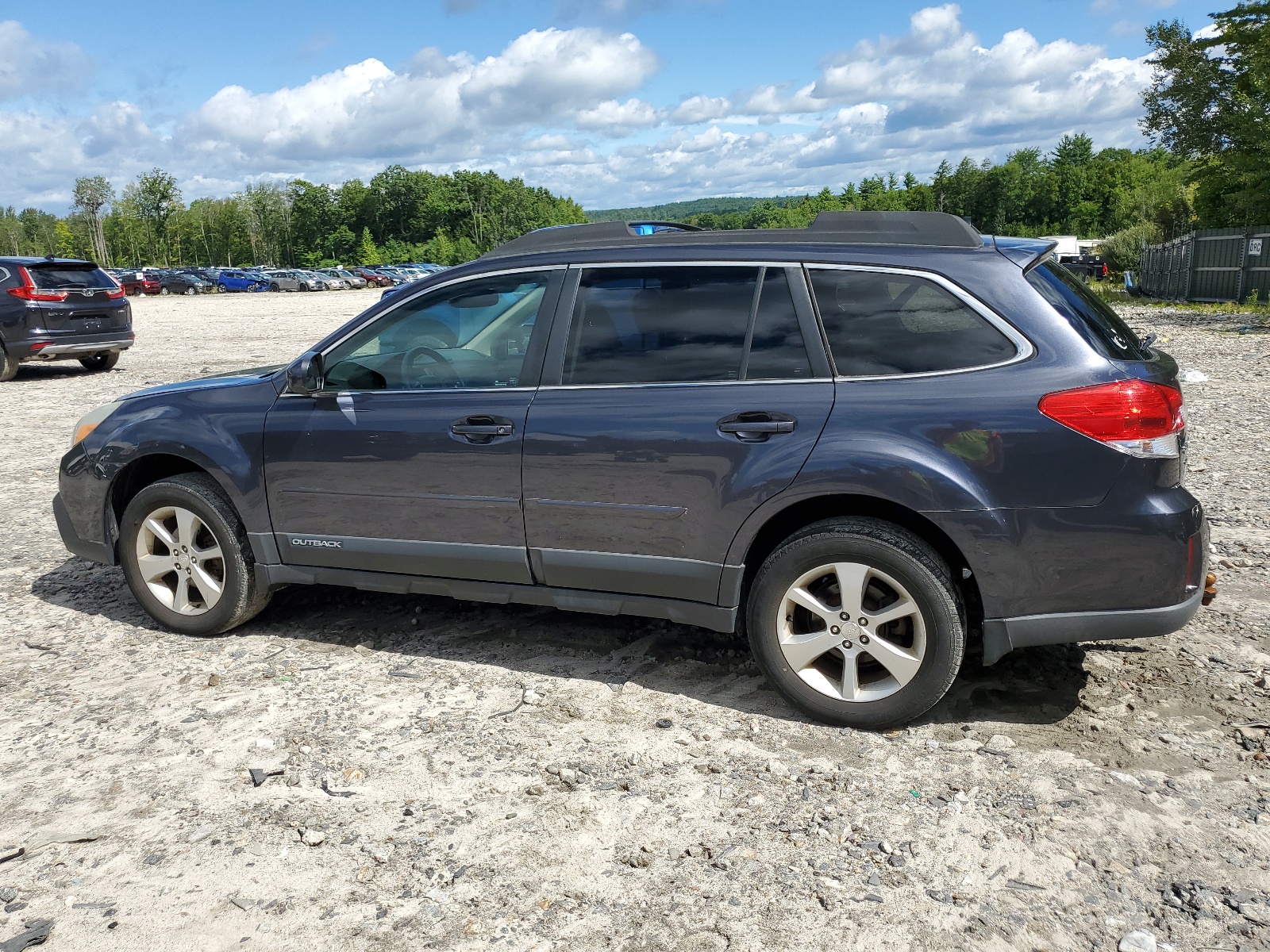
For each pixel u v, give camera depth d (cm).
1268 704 364
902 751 340
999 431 325
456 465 397
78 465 482
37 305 1437
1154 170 12294
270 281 6756
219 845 296
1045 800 307
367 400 418
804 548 347
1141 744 340
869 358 346
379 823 305
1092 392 319
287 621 483
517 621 473
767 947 246
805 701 360
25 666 435
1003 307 333
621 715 374
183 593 464
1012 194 14325
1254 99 2317
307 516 433
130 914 266
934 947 245
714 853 286
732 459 354
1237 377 1191
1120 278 4359
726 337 365
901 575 337
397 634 462
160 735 367
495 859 286
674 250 380
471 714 378
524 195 17338
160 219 13262
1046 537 325
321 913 264
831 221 375
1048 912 256
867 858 281
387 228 16125
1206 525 337
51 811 317
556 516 384
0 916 266
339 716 378
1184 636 427
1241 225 3225
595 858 285
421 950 249
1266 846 281
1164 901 259
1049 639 334
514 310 400
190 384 481
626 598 385
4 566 586
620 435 368
